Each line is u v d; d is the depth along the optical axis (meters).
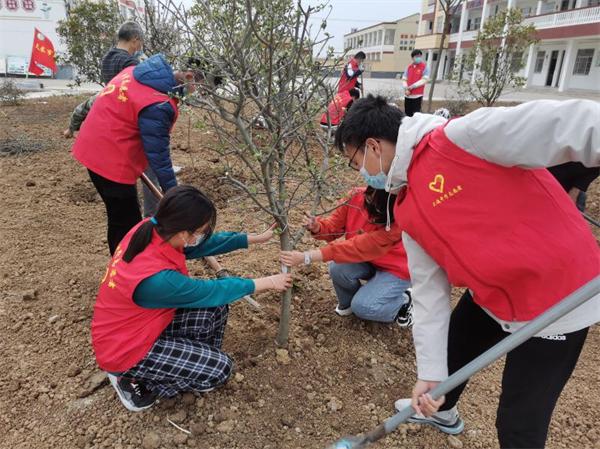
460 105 12.95
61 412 2.38
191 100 2.23
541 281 1.52
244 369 2.63
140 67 2.92
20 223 4.36
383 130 1.77
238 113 2.13
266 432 2.30
